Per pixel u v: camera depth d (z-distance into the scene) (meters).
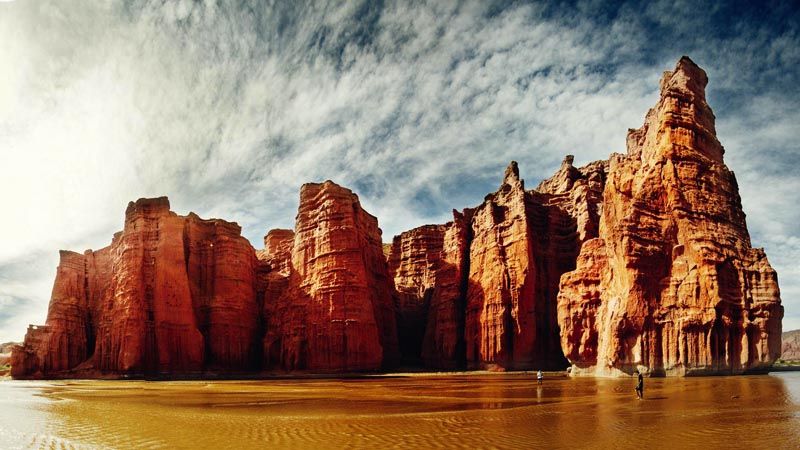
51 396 49.56
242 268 109.19
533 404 34.88
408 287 133.50
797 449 19.48
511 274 100.94
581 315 65.88
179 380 84.00
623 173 63.38
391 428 25.75
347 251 100.25
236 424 28.00
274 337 104.00
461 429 25.00
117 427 27.67
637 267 56.19
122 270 97.25
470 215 123.88
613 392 41.44
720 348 53.47
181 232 102.44
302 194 109.38
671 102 62.47
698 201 58.25
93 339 109.94
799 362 150.12
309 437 23.64
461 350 110.12
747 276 56.09
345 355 94.19
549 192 118.88
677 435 22.44
